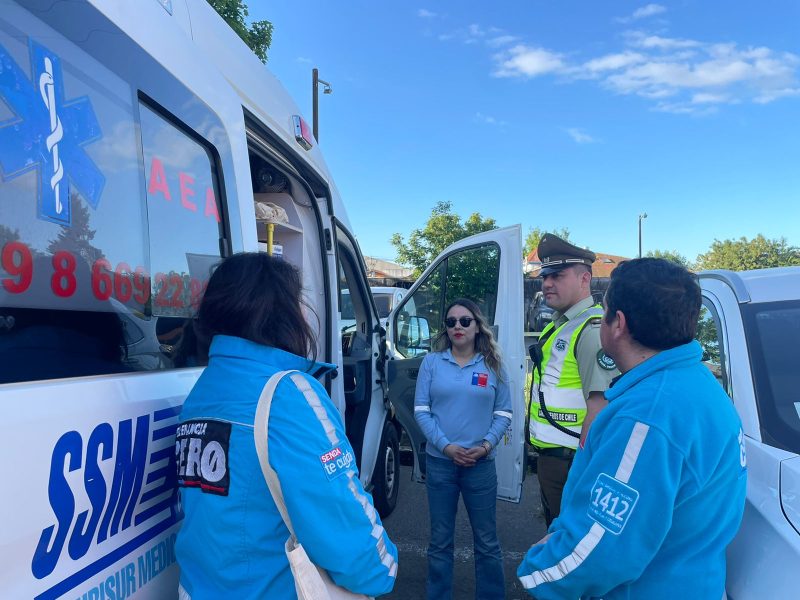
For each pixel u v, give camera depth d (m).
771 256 38.97
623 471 1.34
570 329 2.59
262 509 1.24
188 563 1.31
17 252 1.06
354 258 4.02
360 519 1.30
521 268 3.37
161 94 1.52
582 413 2.54
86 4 1.26
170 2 1.74
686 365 1.48
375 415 4.23
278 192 3.12
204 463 1.25
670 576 1.39
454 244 4.04
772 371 1.98
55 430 1.05
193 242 1.64
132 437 1.27
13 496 0.95
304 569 1.20
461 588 3.53
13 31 1.08
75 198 1.20
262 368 1.32
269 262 1.44
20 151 1.08
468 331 2.94
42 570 1.00
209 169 1.75
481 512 2.94
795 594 1.34
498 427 2.94
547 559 1.47
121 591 1.22
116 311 1.30
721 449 1.38
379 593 1.36
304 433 1.24
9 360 1.01
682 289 1.48
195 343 1.63
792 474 1.63
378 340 4.36
